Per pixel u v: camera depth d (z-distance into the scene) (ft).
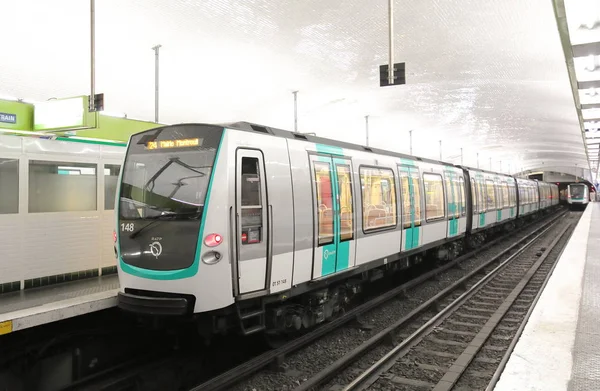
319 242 22.24
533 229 86.74
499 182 64.85
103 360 20.44
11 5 30.07
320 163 22.90
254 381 17.58
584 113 65.72
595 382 13.43
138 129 27.58
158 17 34.73
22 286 20.51
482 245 59.26
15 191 20.26
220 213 17.26
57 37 34.55
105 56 38.60
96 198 23.73
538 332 18.25
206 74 46.11
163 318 20.83
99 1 31.40
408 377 17.81
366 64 48.83
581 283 27.32
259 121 67.67
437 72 52.44
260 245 18.69
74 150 22.67
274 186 19.53
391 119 77.25
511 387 13.20
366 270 27.12
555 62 48.96
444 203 40.27
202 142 18.12
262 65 46.19
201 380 19.31
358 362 19.52
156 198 18.52
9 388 17.30
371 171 27.89
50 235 21.58
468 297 31.14
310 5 35.40
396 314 27.32
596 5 30.45
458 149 119.34
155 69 41.91
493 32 40.65
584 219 85.81
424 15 37.37
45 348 18.37
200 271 17.13
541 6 35.60
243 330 18.34
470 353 19.77
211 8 34.60
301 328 23.43
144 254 18.39
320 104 62.80
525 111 78.74
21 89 41.73
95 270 23.71
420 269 43.16
